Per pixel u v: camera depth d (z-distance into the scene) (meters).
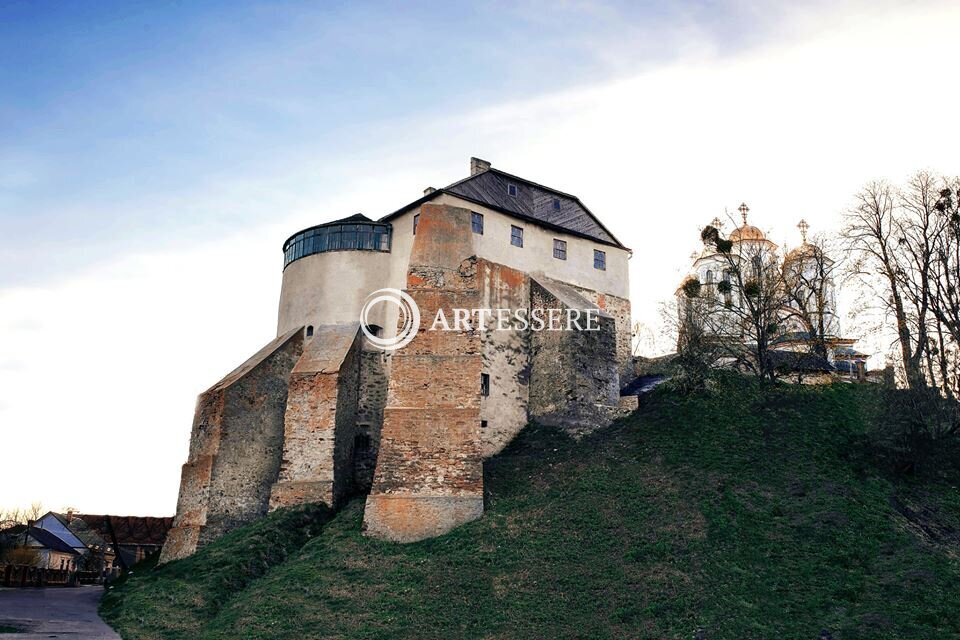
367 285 38.59
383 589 24.86
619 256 45.38
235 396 35.03
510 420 36.75
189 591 26.12
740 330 45.06
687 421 34.78
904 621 20.73
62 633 22.88
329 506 32.62
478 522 28.89
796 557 24.34
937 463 31.09
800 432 32.97
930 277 38.06
